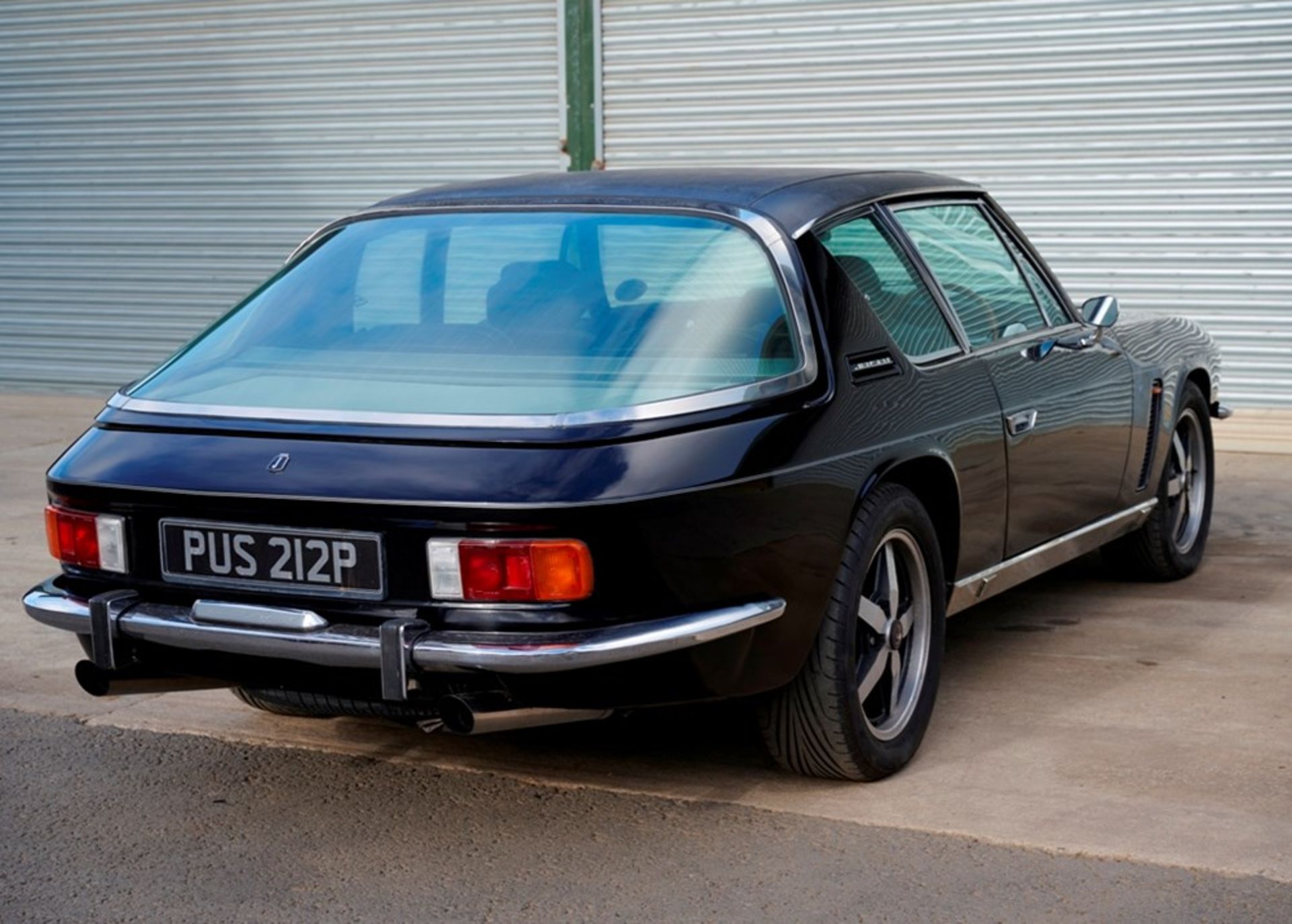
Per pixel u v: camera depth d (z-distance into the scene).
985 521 4.31
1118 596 5.69
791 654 3.53
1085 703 4.45
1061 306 5.08
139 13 11.38
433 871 3.39
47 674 4.94
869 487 3.68
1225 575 5.99
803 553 3.49
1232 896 3.19
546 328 3.65
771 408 3.49
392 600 3.26
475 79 10.52
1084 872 3.32
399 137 10.80
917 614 3.99
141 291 11.76
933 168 9.32
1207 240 8.71
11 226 12.10
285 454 3.38
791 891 3.25
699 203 3.90
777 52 9.61
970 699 4.50
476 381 3.51
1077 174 8.95
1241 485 7.70
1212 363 6.05
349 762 4.09
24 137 11.93
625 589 3.21
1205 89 8.59
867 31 9.34
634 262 3.79
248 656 3.41
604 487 3.19
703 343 3.54
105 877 3.38
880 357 3.88
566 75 10.23
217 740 4.28
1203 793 3.76
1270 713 4.36
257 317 3.98
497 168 10.57
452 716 3.19
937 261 4.39
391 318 3.82
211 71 11.23
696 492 3.27
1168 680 4.66
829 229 3.94
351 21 10.78
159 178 11.55
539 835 3.57
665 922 3.12
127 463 3.53
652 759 4.06
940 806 3.70
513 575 3.17
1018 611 5.48
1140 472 5.39
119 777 4.00
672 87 9.95
